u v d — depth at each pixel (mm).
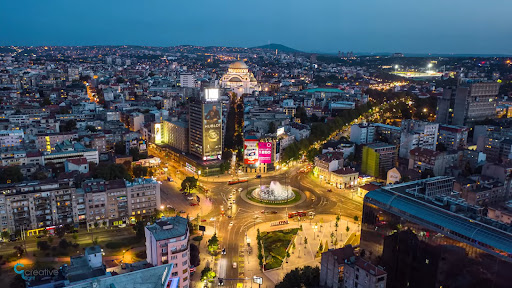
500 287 167500
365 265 191500
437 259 190625
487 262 170875
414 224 199375
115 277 145500
